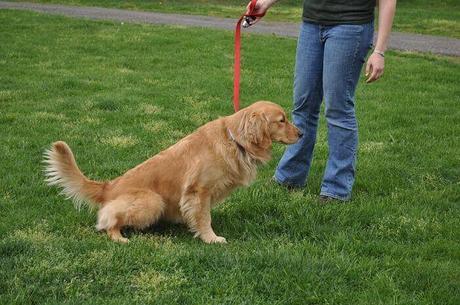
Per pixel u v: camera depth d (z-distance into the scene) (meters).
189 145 4.65
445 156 6.77
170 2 26.39
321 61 5.36
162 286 3.73
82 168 6.16
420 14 21.92
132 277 3.84
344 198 5.39
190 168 4.56
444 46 15.77
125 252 4.11
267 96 9.88
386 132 7.71
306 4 5.34
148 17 20.64
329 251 4.29
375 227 4.84
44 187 5.52
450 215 5.10
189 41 15.02
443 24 19.64
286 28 18.95
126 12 22.16
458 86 10.95
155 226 4.91
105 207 4.57
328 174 5.45
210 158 4.54
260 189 5.60
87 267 3.90
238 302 3.58
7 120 7.88
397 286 3.81
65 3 24.38
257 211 5.16
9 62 12.02
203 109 8.84
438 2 26.19
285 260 4.02
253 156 4.62
